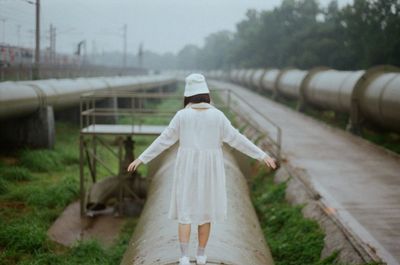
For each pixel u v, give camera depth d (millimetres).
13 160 18641
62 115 29016
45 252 10586
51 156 18781
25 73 25688
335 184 12812
